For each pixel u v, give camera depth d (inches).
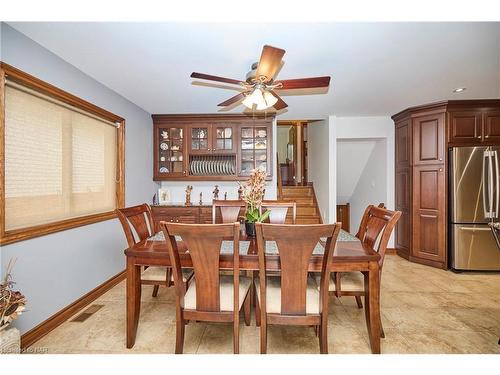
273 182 161.8
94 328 81.7
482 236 128.6
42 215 80.7
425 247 141.5
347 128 167.2
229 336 78.2
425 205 141.0
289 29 68.7
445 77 101.8
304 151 247.8
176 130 159.6
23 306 60.7
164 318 88.2
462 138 132.7
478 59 86.6
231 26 67.4
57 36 72.2
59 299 84.4
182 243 76.5
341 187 218.1
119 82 106.2
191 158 161.8
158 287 110.2
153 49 79.2
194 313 63.7
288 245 56.6
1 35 65.9
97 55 83.3
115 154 121.5
